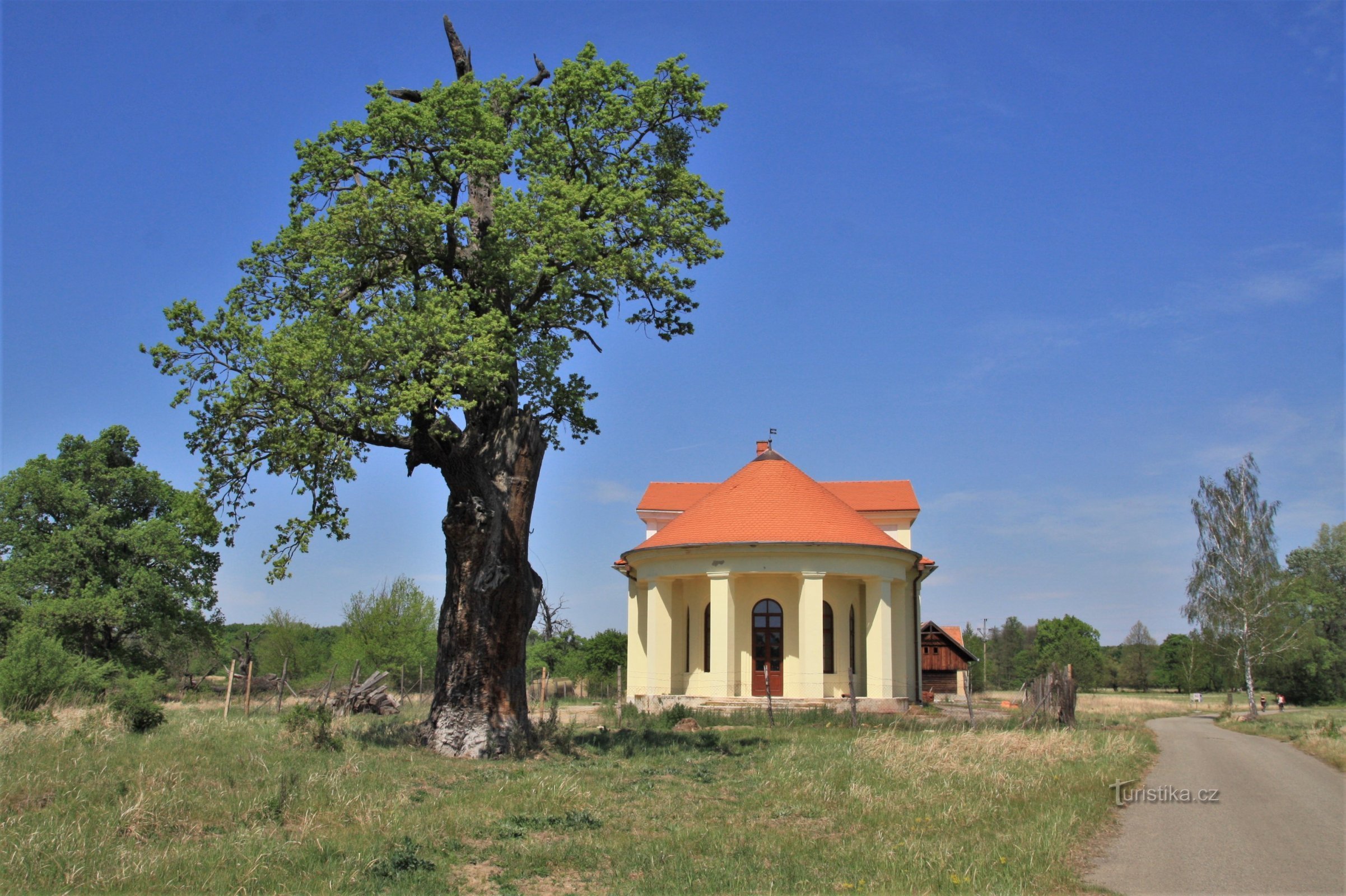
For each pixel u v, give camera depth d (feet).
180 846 35.73
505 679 68.18
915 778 55.31
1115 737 82.64
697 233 73.56
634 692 132.05
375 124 66.13
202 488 63.26
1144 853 39.09
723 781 57.41
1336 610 247.50
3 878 31.45
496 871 35.27
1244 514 180.65
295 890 31.60
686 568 117.19
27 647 84.99
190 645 178.60
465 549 68.49
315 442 60.90
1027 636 527.40
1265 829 44.75
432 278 71.82
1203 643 186.70
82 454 168.04
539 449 72.95
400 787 49.42
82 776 44.62
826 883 33.40
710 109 74.79
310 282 66.39
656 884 33.47
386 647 186.29
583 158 73.92
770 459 130.00
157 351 60.64
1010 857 36.88
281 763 51.70
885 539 120.26
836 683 116.98
